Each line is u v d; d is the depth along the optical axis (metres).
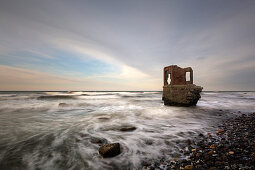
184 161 3.58
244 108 15.11
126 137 5.85
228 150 4.04
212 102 23.22
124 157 4.02
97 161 3.81
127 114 11.59
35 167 3.56
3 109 14.27
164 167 3.40
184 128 7.15
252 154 3.65
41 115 11.12
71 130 6.91
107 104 20.34
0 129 7.07
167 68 16.42
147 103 21.97
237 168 3.07
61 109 14.70
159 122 8.66
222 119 9.34
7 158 4.01
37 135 6.13
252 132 5.75
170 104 16.17
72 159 3.95
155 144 5.01
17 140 5.51
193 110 13.34
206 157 3.68
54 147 4.82
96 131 6.75
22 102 20.97
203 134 5.98
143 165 3.56
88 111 13.35
